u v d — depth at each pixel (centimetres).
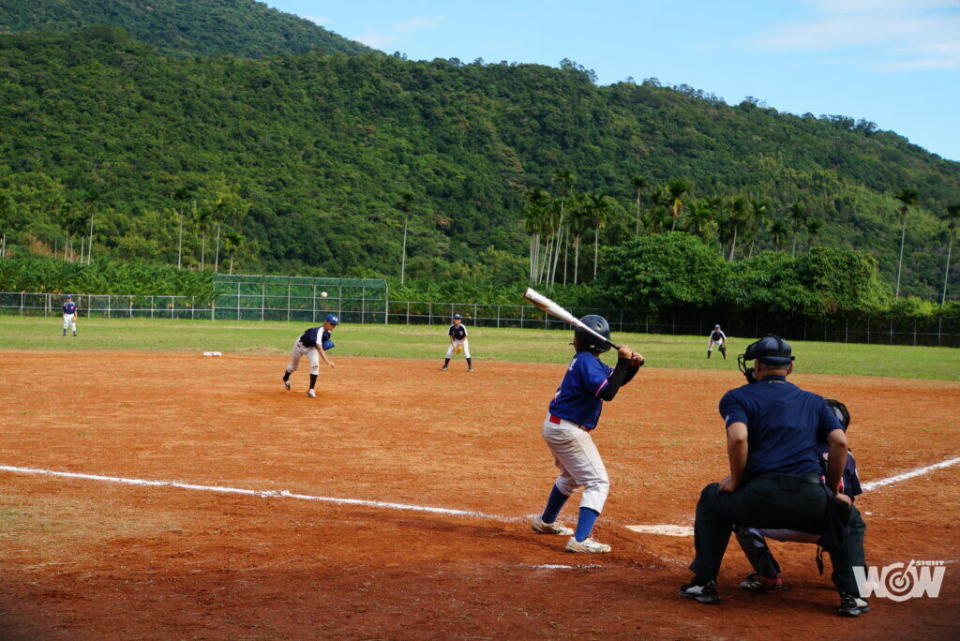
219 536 646
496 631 440
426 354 3139
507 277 11700
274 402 1530
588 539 635
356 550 611
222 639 423
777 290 6612
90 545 613
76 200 11600
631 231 10912
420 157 16950
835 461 491
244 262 11931
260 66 18700
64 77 15300
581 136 19050
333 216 13538
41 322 5225
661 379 2284
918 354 4297
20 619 451
